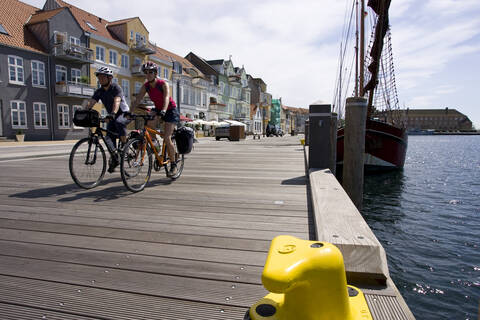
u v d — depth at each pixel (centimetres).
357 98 507
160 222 274
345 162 527
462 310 350
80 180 405
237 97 6038
